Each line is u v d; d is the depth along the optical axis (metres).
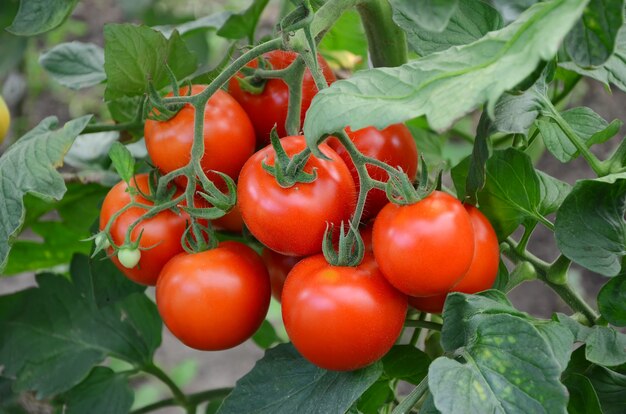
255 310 0.57
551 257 1.43
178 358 1.59
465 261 0.50
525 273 0.61
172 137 0.56
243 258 0.57
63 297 0.77
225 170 0.57
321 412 0.54
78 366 0.76
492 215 0.60
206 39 1.02
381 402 0.63
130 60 0.59
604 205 0.56
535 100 0.56
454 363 0.50
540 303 1.41
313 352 0.52
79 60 0.79
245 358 1.60
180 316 0.56
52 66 0.78
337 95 0.47
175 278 0.56
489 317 0.51
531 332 0.50
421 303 0.56
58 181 0.59
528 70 0.44
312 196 0.51
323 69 0.60
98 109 1.90
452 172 0.61
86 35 1.92
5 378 0.79
